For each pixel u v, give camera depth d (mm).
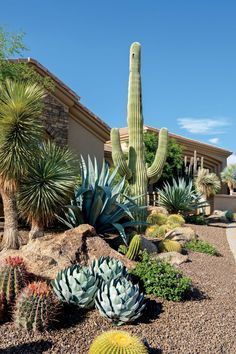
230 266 9656
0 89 9125
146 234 11836
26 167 8742
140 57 12844
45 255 6652
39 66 16062
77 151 18172
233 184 33250
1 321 4973
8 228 8570
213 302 6469
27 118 8734
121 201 10844
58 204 9188
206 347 4906
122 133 26547
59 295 5441
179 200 18375
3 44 13086
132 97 12742
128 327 5211
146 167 12695
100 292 5379
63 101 17203
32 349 4457
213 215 23969
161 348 4750
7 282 5082
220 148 34250
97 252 7191
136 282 6402
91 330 5016
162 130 12773
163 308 5914
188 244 11227
